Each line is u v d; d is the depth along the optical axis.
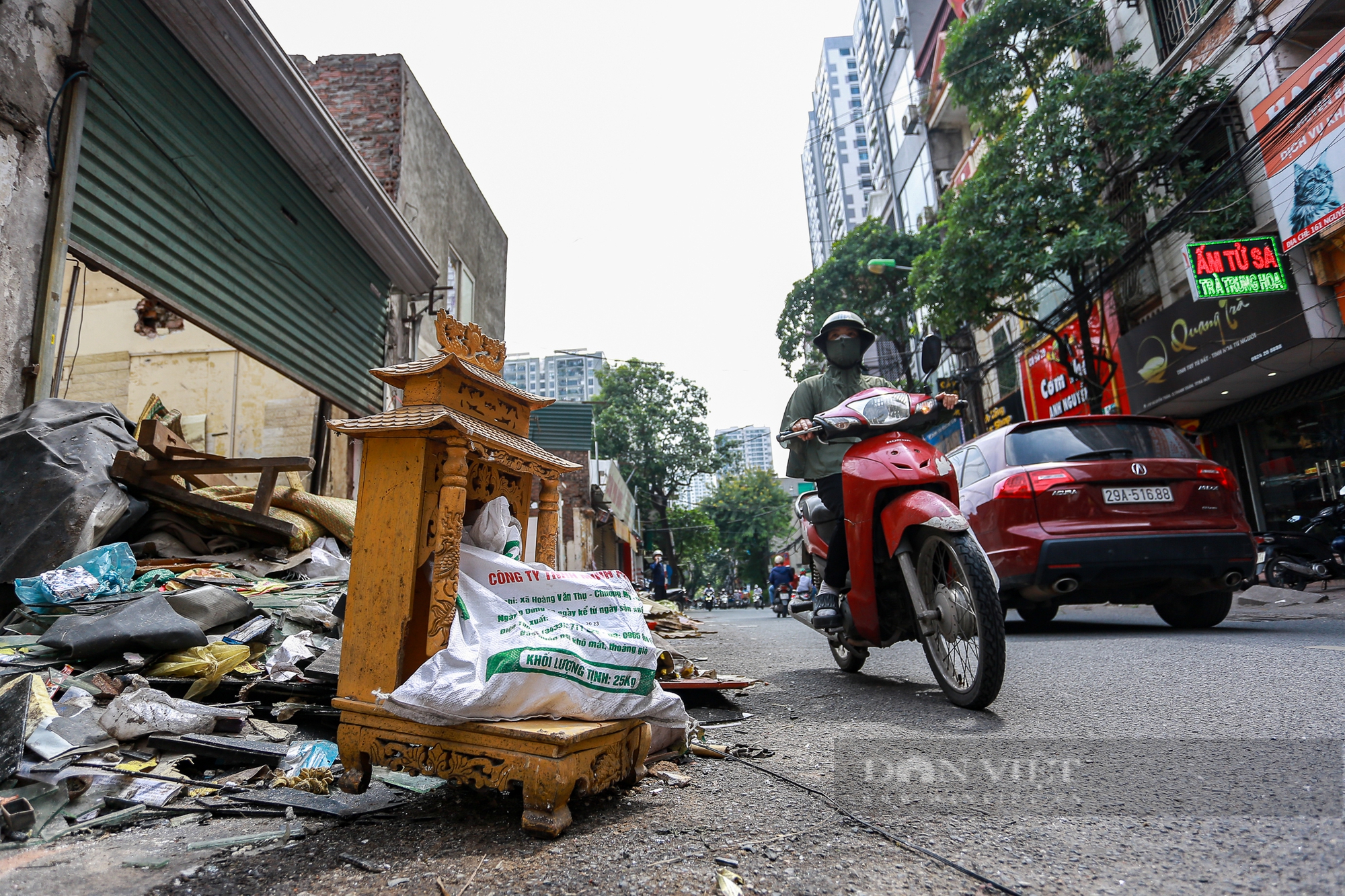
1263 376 10.48
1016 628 6.54
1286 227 9.26
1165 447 5.29
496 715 1.69
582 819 1.77
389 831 1.69
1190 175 11.22
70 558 3.46
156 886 1.40
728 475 55.53
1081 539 4.84
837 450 3.65
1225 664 3.41
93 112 4.45
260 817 1.81
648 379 37.28
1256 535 8.88
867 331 3.90
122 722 2.22
